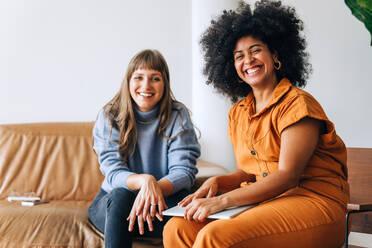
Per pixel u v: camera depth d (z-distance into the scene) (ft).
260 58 4.66
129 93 6.08
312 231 3.83
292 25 4.96
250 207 4.05
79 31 9.49
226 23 5.03
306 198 4.08
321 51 8.80
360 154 5.50
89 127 8.22
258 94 4.79
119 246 4.77
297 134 4.10
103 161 5.95
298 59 4.96
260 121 4.51
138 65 5.98
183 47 9.78
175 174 5.66
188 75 9.78
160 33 9.74
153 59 6.00
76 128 8.18
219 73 5.33
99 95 9.51
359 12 7.33
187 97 9.79
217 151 9.12
